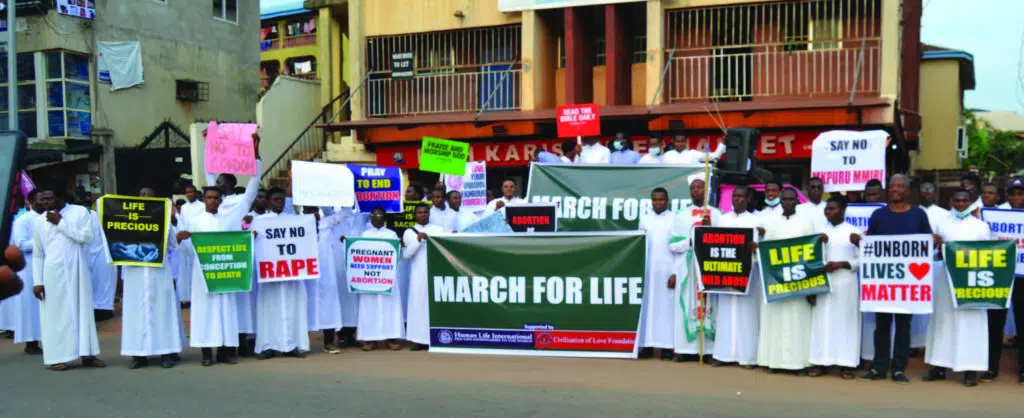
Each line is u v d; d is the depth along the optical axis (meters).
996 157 36.97
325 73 24.09
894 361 9.30
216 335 10.16
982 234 9.11
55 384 9.18
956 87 24.02
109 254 9.96
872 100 16.80
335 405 7.91
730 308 9.98
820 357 9.35
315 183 11.21
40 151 23.52
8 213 3.17
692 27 18.94
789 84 18.19
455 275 10.99
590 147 14.95
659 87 18.23
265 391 8.60
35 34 24.25
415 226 11.73
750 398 8.23
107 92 25.33
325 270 11.40
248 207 10.84
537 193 12.20
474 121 19.47
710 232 9.91
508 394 8.36
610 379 9.16
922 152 24.33
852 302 9.34
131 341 10.09
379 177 12.29
